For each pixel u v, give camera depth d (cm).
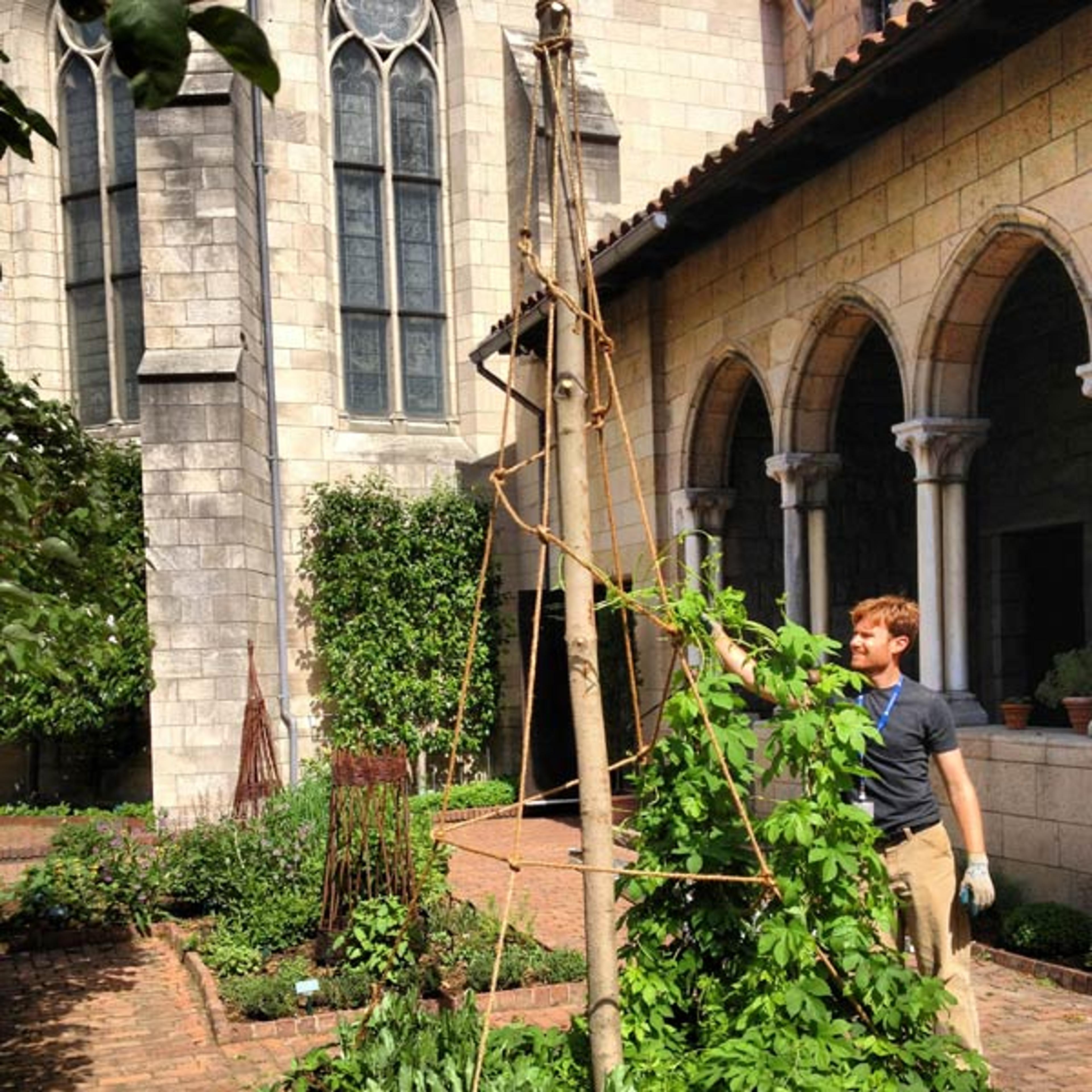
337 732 1373
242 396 1242
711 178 877
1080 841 666
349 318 1498
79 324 1541
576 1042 349
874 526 1209
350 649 1387
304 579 1413
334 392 1459
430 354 1534
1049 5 641
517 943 695
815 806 334
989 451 1130
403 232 1524
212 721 1212
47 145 1514
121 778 1464
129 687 1309
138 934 811
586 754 309
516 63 1483
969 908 409
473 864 1014
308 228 1436
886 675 419
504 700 1475
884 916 343
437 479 1461
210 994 625
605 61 1542
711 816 351
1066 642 1093
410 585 1404
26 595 344
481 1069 304
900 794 409
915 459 795
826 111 755
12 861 1133
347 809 686
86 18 149
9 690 507
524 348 1301
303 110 1434
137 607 1234
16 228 1519
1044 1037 527
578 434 313
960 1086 304
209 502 1223
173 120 1250
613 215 1398
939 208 761
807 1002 309
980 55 710
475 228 1512
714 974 351
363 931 650
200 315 1244
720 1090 297
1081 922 638
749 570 1174
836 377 936
